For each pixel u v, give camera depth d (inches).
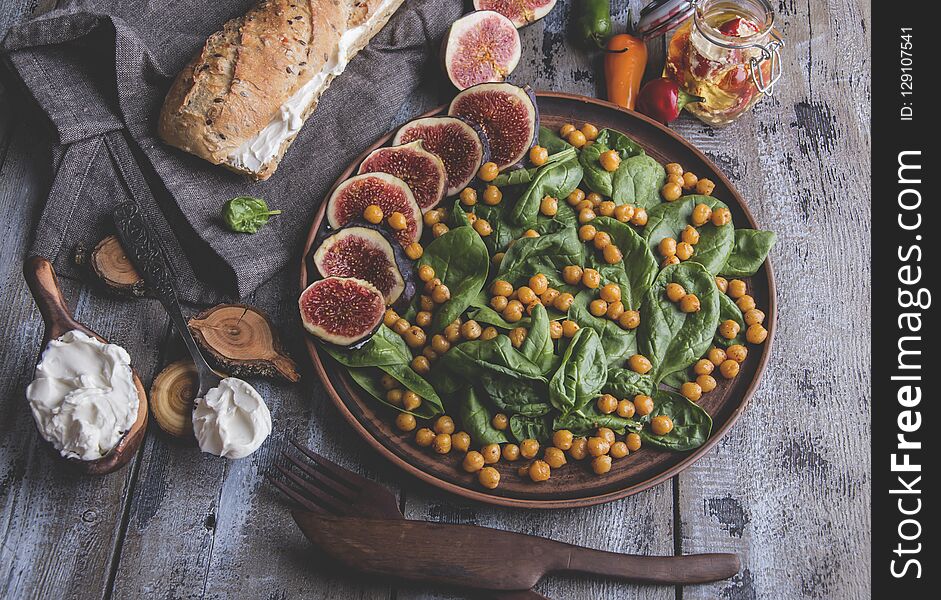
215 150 27.4
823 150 31.2
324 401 27.5
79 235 27.9
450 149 28.4
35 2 30.7
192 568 26.1
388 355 26.2
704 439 26.3
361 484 25.9
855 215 30.5
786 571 26.9
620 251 27.6
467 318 27.0
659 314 26.9
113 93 28.0
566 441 25.9
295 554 26.3
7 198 28.5
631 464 26.4
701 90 30.0
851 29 32.6
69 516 26.2
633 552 26.7
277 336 27.3
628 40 30.7
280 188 28.8
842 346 29.1
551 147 29.1
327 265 27.0
